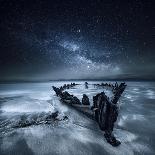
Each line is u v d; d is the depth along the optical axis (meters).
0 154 6.24
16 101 20.36
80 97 22.89
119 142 6.91
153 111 13.61
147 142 7.12
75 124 9.73
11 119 11.34
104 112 8.22
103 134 8.05
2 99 22.91
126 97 22.95
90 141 7.25
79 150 6.41
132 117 11.65
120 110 14.02
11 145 6.95
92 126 9.34
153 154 6.08
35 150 6.48
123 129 8.88
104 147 6.64
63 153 6.21
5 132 8.49
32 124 9.74
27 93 31.62
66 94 19.55
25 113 13.26
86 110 12.02
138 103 17.67
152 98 21.81
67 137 7.73
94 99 10.64
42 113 13.08
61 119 10.73
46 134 8.14
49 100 20.64
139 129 8.88
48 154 6.17
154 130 8.73
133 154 6.08
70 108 14.56
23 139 7.55
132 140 7.34
